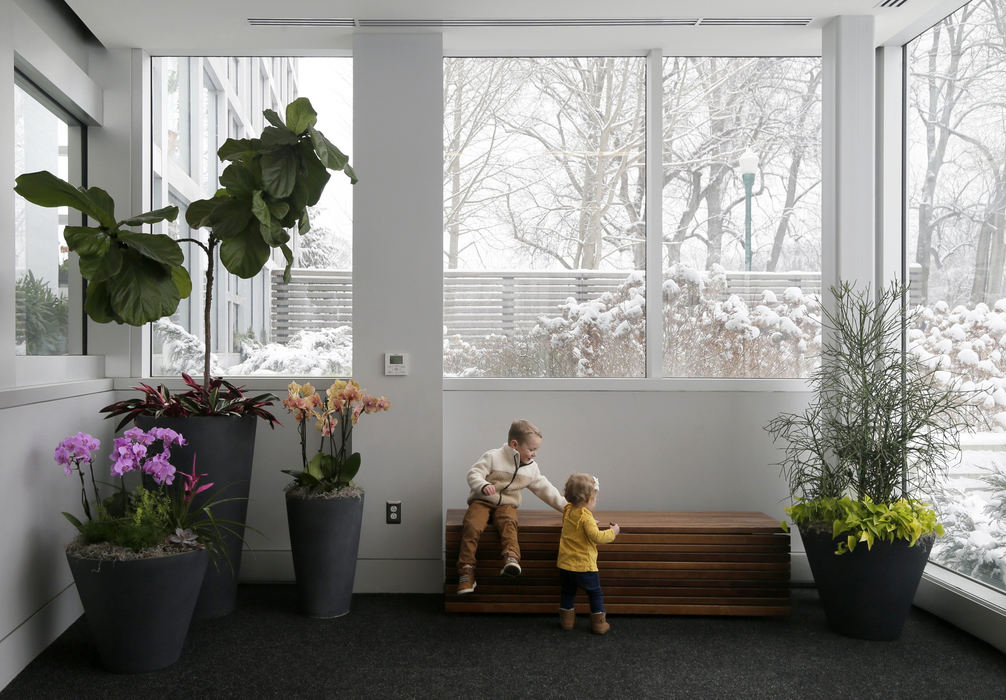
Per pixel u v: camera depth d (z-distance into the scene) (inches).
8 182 115.2
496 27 149.9
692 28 150.8
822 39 152.7
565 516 133.3
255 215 124.1
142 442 116.8
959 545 137.4
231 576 137.0
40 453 119.7
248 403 137.9
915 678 111.5
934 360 142.9
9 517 109.3
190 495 120.3
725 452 159.2
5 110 114.3
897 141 155.3
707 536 138.1
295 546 135.5
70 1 136.5
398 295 152.9
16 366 123.0
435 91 153.0
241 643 123.7
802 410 159.2
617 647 123.4
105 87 157.5
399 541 152.7
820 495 134.5
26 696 103.6
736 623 135.3
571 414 158.9
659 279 161.2
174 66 163.9
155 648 111.5
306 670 113.2
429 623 134.2
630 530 137.9
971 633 127.0
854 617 126.6
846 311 146.3
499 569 138.6
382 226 152.9
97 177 157.1
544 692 106.3
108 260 116.3
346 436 155.9
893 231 154.9
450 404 159.0
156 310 120.3
